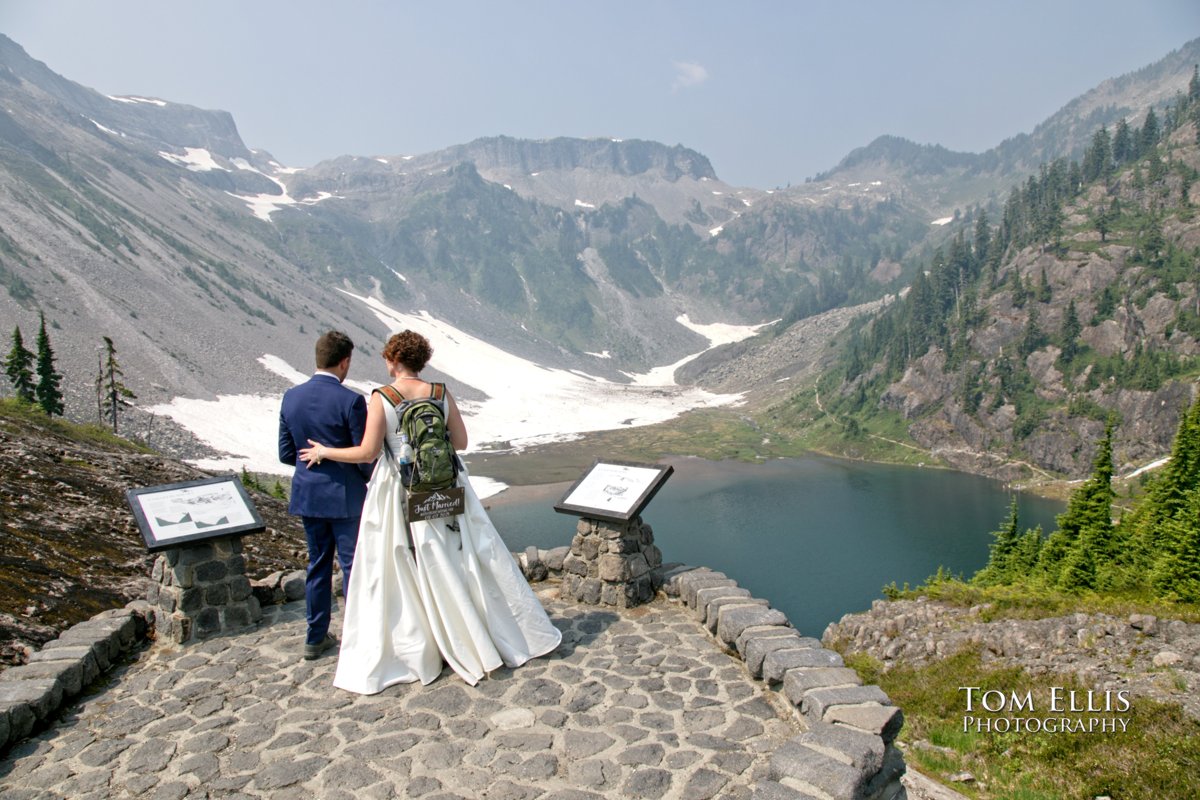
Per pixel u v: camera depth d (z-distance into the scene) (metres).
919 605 25.16
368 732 5.64
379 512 6.46
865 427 152.88
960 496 98.94
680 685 6.44
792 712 5.93
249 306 197.12
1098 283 139.50
